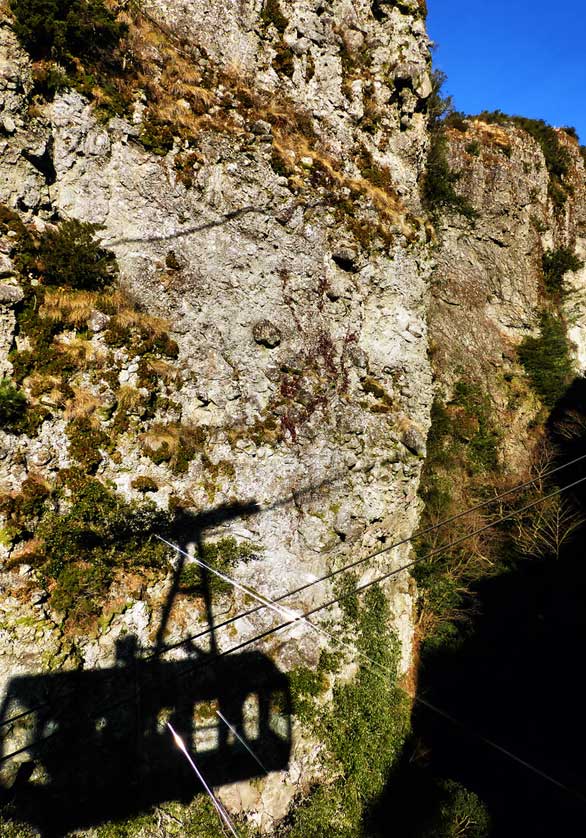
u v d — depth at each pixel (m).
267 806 9.96
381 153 13.77
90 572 8.82
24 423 8.42
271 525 11.10
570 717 14.95
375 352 13.06
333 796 10.71
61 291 9.32
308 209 12.03
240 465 10.84
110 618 8.99
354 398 12.61
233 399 10.97
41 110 9.30
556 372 24.25
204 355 10.73
